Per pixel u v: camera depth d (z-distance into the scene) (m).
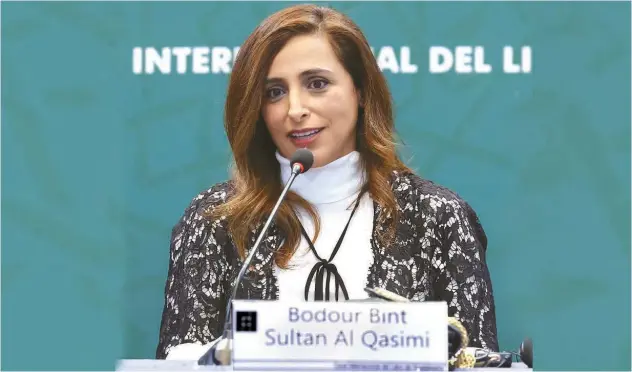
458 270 6.35
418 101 8.91
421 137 8.89
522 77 8.94
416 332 4.49
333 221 6.47
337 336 4.48
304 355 4.46
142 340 9.00
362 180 6.58
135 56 9.08
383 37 8.94
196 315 6.35
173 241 6.77
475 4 8.98
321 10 6.50
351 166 6.53
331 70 6.34
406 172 6.76
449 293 6.32
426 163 8.87
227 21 9.04
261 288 6.35
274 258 6.39
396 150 6.73
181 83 9.03
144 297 9.01
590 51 8.98
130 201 9.03
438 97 8.91
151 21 9.09
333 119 6.35
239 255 6.44
